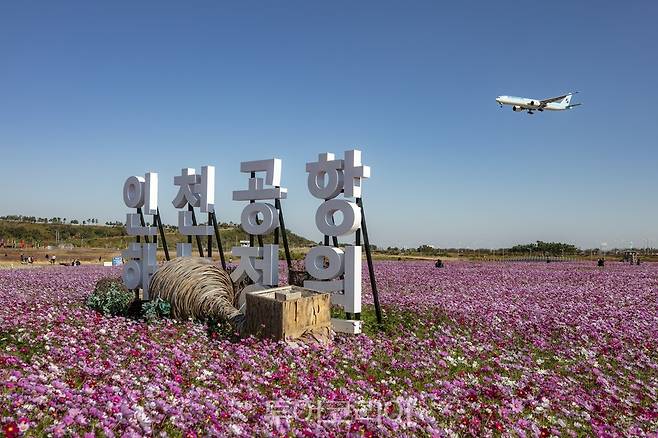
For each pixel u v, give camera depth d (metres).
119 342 8.04
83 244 87.81
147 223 14.02
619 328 11.64
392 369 7.62
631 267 39.91
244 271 12.38
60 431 4.12
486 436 4.96
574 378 7.77
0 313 10.18
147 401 4.94
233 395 5.67
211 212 13.67
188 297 10.65
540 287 21.84
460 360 8.32
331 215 11.24
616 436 5.20
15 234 99.94
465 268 36.34
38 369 5.94
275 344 8.14
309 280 11.36
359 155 10.98
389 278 25.31
